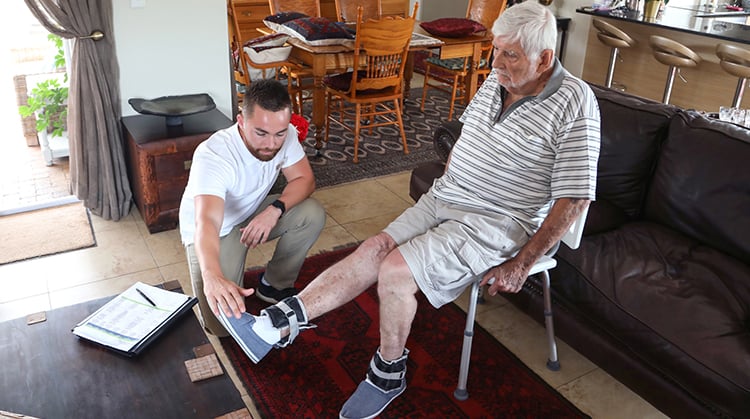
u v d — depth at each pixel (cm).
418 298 257
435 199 210
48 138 380
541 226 185
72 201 326
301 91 427
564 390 211
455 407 200
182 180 295
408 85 502
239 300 169
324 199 340
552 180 184
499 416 197
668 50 431
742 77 394
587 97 181
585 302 203
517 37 175
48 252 278
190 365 154
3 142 401
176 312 172
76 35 282
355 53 367
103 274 265
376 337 232
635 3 504
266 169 213
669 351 177
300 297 188
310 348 224
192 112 299
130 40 303
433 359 222
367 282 195
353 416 189
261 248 290
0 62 454
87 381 148
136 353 156
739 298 189
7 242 286
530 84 186
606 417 199
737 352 168
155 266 272
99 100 292
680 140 229
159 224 298
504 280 186
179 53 319
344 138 431
